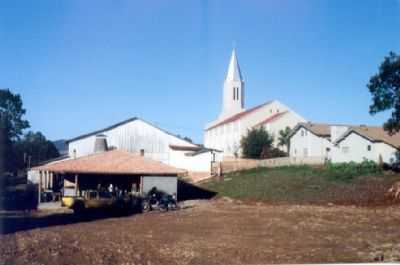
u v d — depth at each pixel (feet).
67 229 82.53
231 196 149.48
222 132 289.33
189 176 197.26
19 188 161.68
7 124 226.17
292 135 237.86
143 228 84.17
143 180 138.62
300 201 133.59
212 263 53.42
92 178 145.48
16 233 76.33
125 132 196.44
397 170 166.71
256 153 240.32
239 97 322.14
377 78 155.02
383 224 88.84
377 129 199.62
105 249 61.05
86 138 190.90
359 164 170.40
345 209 115.85
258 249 62.03
